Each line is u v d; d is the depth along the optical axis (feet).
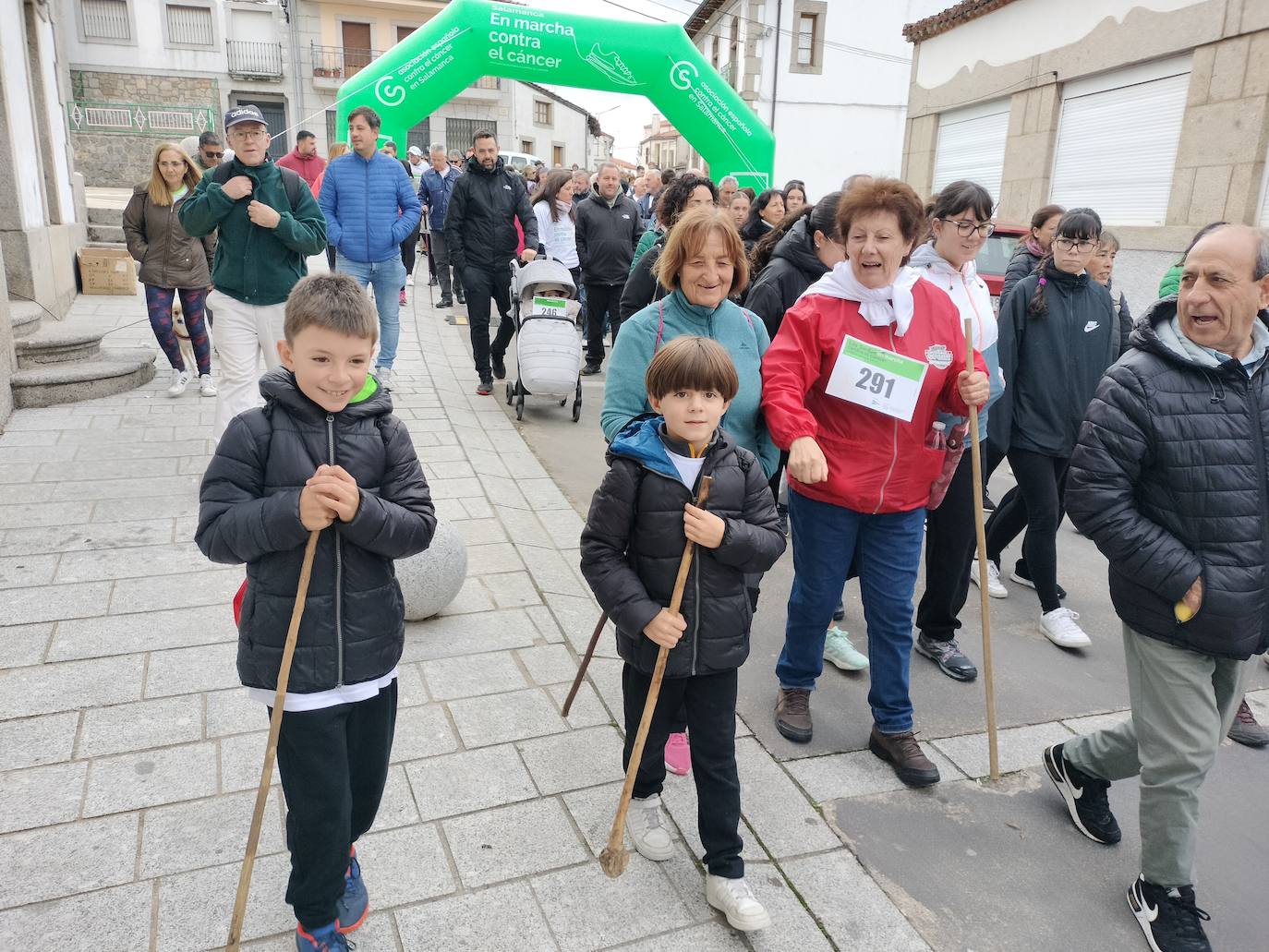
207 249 21.71
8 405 19.27
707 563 7.56
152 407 20.74
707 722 7.79
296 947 7.04
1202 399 7.72
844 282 9.48
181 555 13.52
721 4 92.12
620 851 7.20
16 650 10.80
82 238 34.81
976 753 10.68
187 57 104.53
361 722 6.89
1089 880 8.70
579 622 12.73
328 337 5.98
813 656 10.67
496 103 120.37
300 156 31.60
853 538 10.07
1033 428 13.44
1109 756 8.87
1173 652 7.88
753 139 42.04
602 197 27.86
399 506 6.49
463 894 7.78
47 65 31.01
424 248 45.44
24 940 6.98
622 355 9.32
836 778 9.98
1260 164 31.48
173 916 7.30
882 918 7.98
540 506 17.13
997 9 44.57
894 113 87.04
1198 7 33.24
